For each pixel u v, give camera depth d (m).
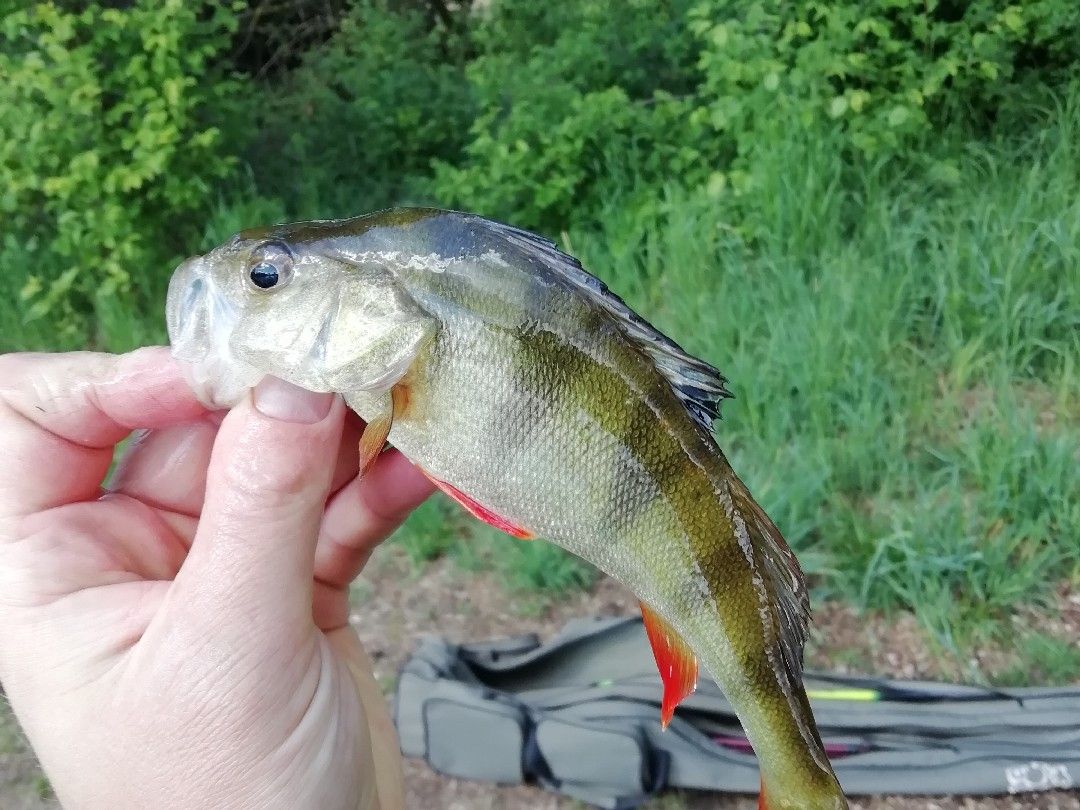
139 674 0.18
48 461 0.19
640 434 0.19
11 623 0.18
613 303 0.19
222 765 0.18
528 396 0.19
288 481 0.17
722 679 0.20
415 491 0.25
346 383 0.18
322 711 0.19
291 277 0.18
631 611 0.46
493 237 0.19
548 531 0.19
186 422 0.22
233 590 0.17
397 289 0.18
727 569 0.20
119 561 0.20
